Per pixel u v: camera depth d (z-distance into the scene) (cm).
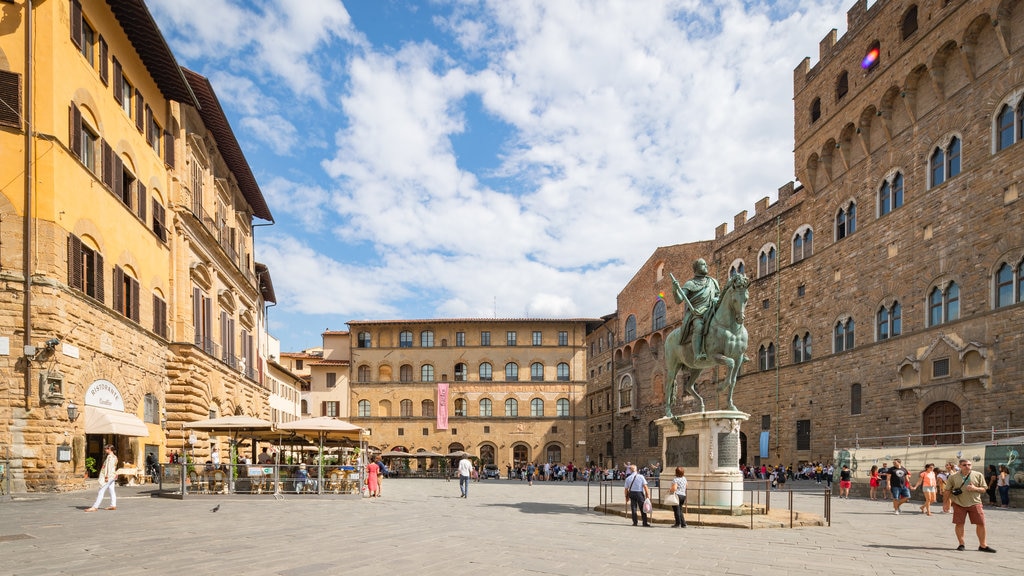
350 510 2323
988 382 3512
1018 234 3391
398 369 9319
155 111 3569
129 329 3095
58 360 2456
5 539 1391
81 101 2698
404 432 9150
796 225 5578
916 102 4203
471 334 9369
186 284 3847
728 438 2023
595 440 9519
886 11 4450
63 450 2441
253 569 1101
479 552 1338
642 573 1143
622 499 3091
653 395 7869
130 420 2939
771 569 1203
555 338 9375
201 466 3006
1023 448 2817
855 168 4834
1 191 2409
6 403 2352
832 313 5012
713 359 2020
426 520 1983
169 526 1673
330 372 9475
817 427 5103
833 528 1891
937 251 3962
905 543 1600
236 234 5350
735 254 6544
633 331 8462
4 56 2462
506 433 9131
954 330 3781
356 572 1097
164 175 3688
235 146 4697
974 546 1575
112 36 3019
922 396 4006
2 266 2389
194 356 3741
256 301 5975
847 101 4838
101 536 1459
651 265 8044
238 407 4912
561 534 1652
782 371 5609
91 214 2750
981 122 3672
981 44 3691
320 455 3166
